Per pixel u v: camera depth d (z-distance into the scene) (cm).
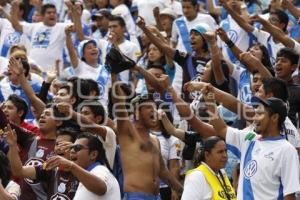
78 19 3531
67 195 2366
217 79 2842
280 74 2659
